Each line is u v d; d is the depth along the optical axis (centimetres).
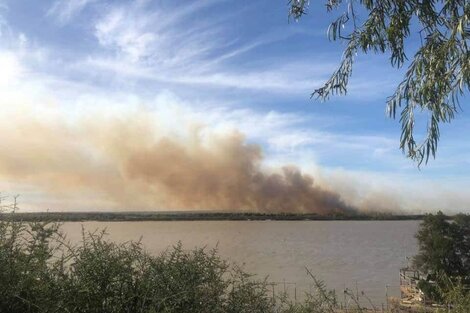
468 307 467
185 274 380
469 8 471
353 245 18838
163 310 356
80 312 363
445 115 506
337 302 452
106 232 394
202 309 373
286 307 411
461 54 484
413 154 523
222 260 403
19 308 367
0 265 369
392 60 543
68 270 374
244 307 388
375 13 532
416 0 508
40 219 395
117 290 371
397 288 5684
